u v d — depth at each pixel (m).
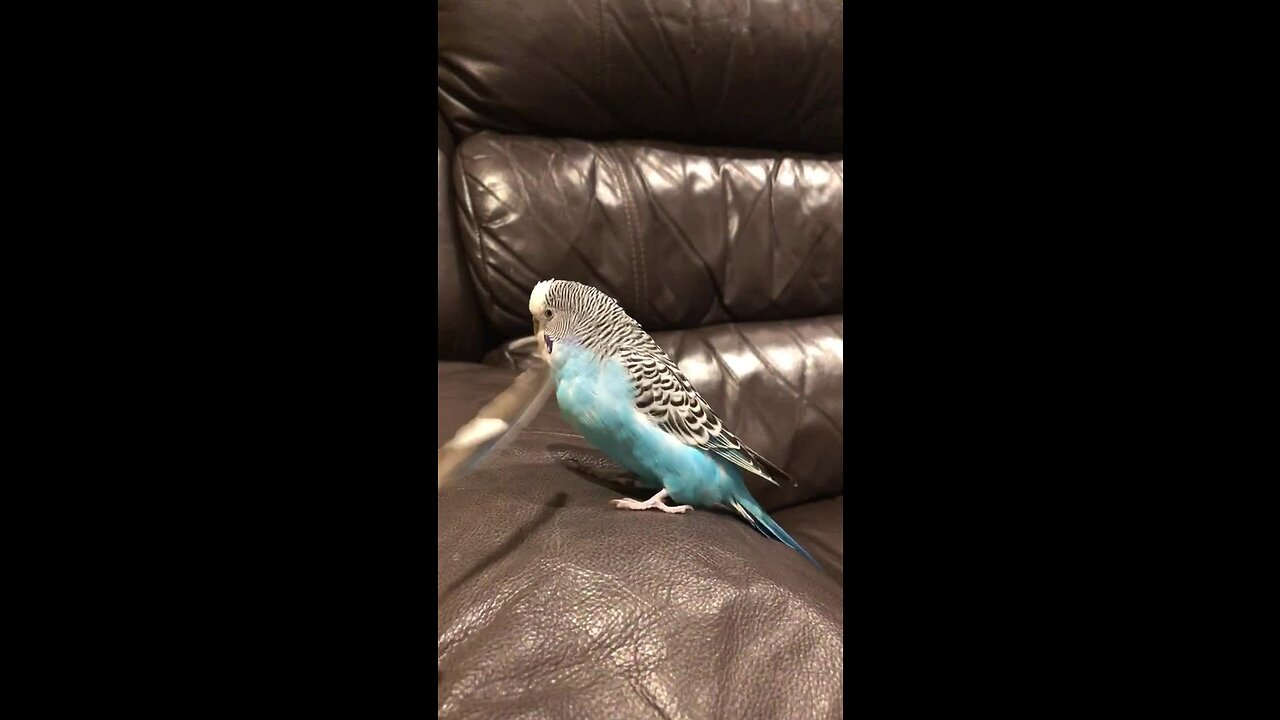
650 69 1.25
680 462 0.65
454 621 0.50
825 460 1.37
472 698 0.46
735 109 1.35
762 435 1.31
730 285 1.36
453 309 1.14
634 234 1.26
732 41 1.28
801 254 1.42
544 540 0.59
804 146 1.47
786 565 0.65
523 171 1.19
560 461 0.77
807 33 1.34
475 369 1.04
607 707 0.47
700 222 1.33
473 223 1.17
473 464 0.57
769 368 1.34
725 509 0.74
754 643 0.53
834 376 1.39
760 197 1.39
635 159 1.30
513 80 1.18
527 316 1.20
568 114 1.24
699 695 0.48
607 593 0.53
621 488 0.73
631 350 0.65
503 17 1.16
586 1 1.18
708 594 0.54
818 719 0.50
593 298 0.67
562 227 1.20
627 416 0.63
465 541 0.58
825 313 1.49
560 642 0.50
